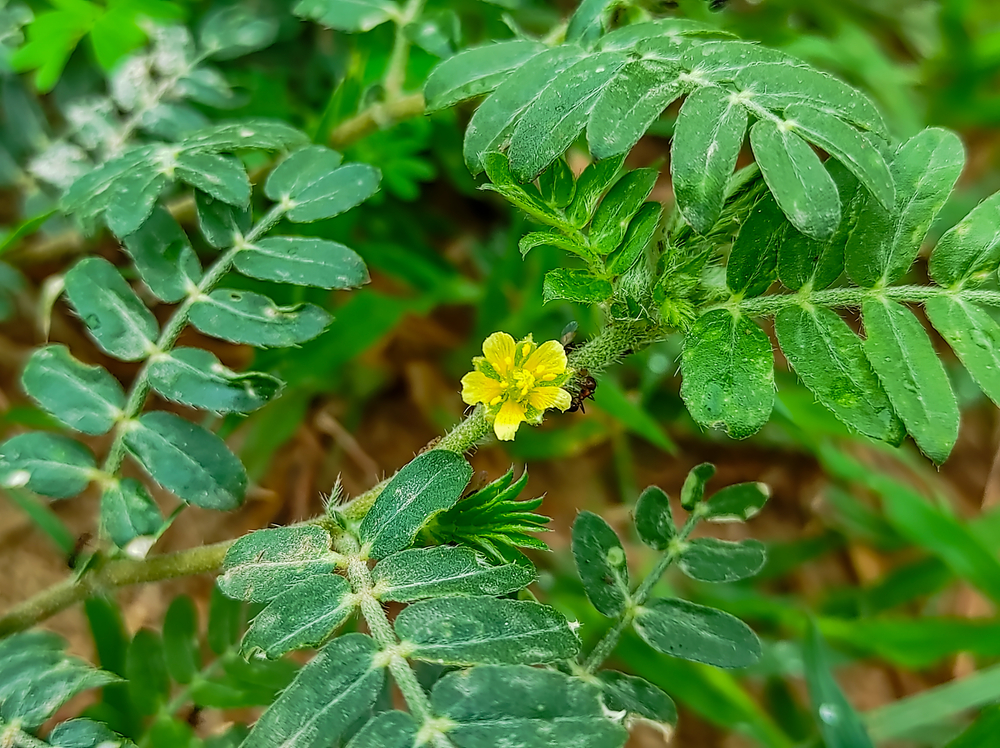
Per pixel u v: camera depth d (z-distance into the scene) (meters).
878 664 0.13
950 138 0.06
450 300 0.13
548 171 0.06
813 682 0.10
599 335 0.07
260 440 0.12
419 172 0.12
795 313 0.06
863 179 0.05
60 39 0.10
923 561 0.13
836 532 0.14
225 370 0.06
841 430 0.13
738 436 0.05
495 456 0.14
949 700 0.11
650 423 0.12
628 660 0.11
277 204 0.07
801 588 0.14
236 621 0.08
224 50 0.10
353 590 0.05
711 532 0.14
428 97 0.07
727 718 0.11
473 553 0.05
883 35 0.16
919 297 0.06
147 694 0.08
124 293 0.07
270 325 0.07
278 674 0.08
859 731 0.10
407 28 0.09
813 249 0.06
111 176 0.07
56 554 0.12
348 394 0.14
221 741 0.08
